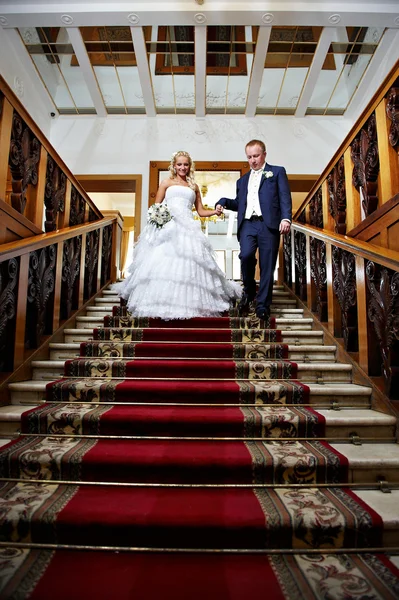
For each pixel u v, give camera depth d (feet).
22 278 8.90
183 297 11.74
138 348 9.98
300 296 14.84
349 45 19.24
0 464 6.11
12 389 8.11
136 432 7.05
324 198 12.82
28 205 10.36
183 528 4.99
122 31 18.90
